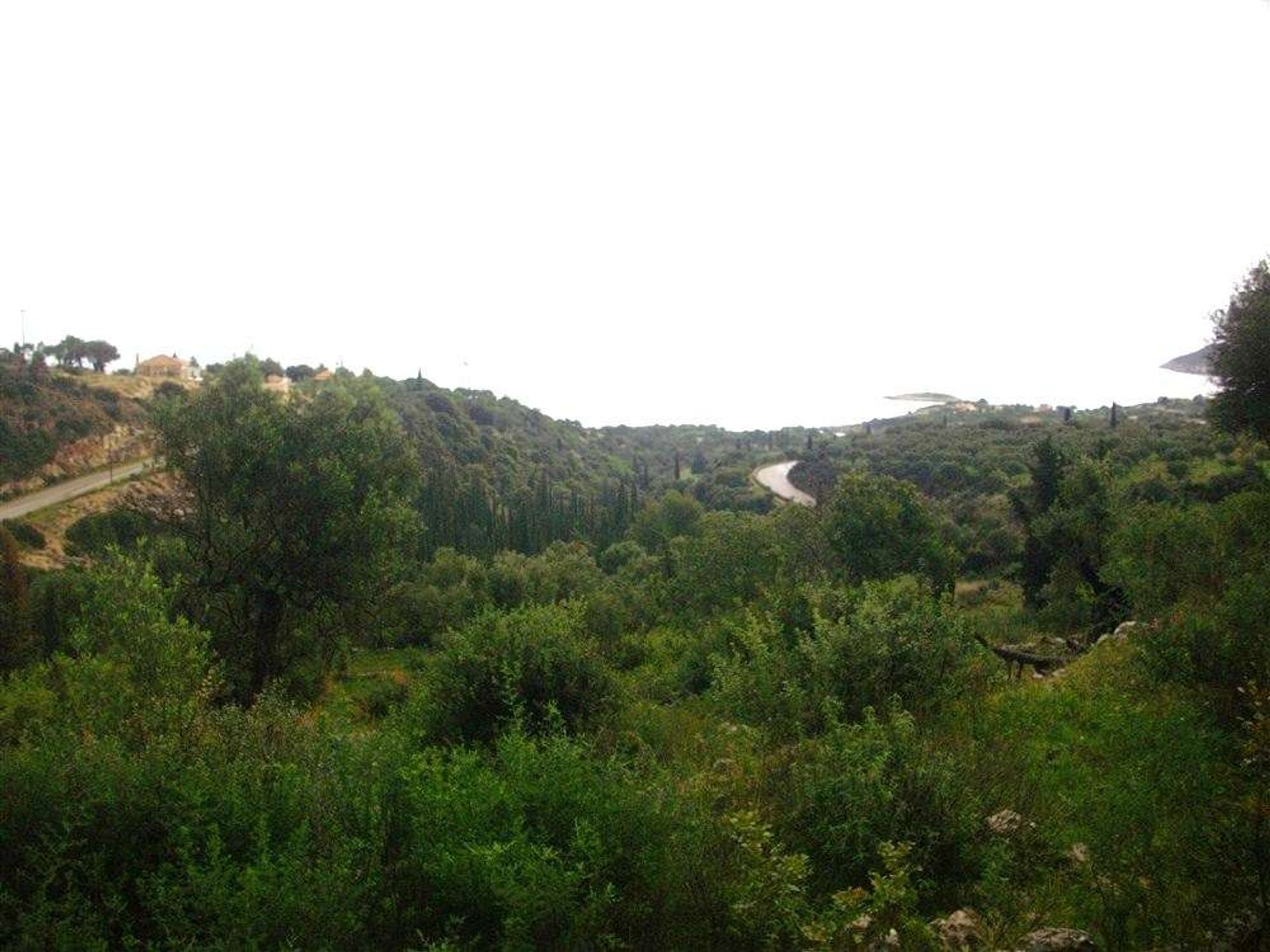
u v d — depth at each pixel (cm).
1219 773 557
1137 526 1206
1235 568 1023
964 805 523
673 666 1619
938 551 2381
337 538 1839
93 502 5831
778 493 7544
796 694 802
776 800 568
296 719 676
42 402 6938
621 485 9038
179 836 411
